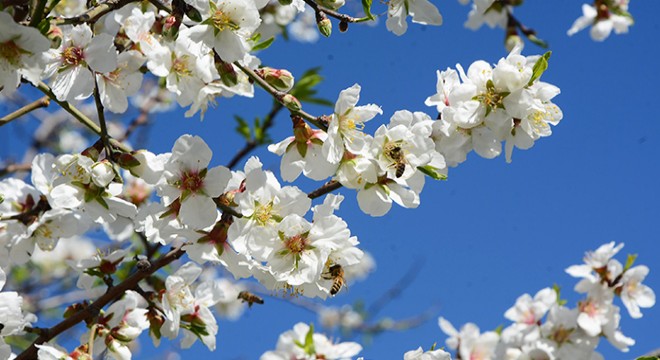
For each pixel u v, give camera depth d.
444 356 0.95
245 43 0.90
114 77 0.93
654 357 0.92
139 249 1.08
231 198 0.90
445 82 0.93
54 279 1.47
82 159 0.90
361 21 0.91
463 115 0.91
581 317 1.07
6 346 0.91
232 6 0.89
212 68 0.93
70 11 1.04
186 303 0.96
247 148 1.15
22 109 0.95
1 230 0.94
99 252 0.98
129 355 0.95
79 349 0.92
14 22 0.84
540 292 1.10
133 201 1.10
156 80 1.36
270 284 0.91
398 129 0.89
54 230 0.94
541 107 0.91
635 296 1.08
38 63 0.86
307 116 0.88
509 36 1.20
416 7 0.96
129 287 0.95
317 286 0.91
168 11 0.89
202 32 0.89
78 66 0.91
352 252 0.91
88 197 0.90
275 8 1.22
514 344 1.10
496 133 0.92
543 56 0.90
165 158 0.90
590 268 1.08
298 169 0.90
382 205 0.90
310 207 0.89
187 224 0.89
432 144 0.89
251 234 0.89
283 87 0.91
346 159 0.89
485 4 1.18
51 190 0.91
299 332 1.08
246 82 0.94
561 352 1.08
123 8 0.95
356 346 1.07
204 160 0.89
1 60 0.85
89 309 0.94
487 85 0.91
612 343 1.07
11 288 1.42
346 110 0.88
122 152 0.90
